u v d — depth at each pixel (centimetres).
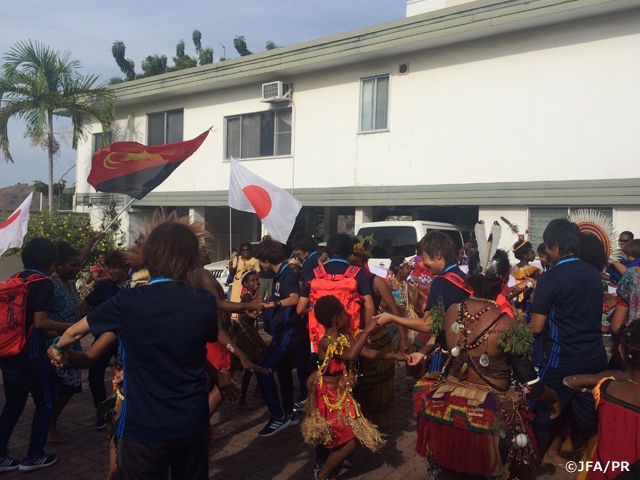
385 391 516
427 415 336
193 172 1662
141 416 270
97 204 1861
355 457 489
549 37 1075
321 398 404
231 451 503
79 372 520
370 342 485
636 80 995
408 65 1252
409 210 1416
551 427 459
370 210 1349
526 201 1105
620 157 1015
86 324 281
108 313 277
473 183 1170
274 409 525
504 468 321
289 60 1372
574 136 1056
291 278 524
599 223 621
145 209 1797
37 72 1595
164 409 272
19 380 446
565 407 436
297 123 1438
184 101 1673
